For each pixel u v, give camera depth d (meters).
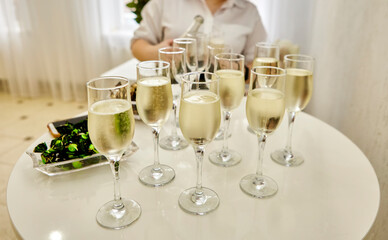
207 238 0.65
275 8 2.40
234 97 0.91
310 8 2.25
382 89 1.71
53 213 0.71
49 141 0.99
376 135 1.79
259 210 0.73
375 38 1.71
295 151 0.99
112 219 0.68
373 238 1.66
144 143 1.02
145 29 2.05
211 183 0.83
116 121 0.64
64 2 3.06
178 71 0.98
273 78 0.73
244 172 0.88
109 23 3.11
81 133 0.92
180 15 2.02
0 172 2.15
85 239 0.64
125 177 0.85
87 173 0.86
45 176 0.84
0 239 1.58
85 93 3.44
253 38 2.14
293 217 0.71
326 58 1.99
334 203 0.75
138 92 0.80
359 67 1.85
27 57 3.40
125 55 3.17
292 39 2.41
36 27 3.30
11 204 0.73
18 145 2.52
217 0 2.05
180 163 0.92
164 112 0.82
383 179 1.73
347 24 1.84
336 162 0.93
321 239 0.64
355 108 1.93
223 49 1.09
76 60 3.28
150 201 0.76
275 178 0.85
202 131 0.68
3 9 3.27
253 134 1.10
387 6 1.61
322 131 1.13
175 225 0.68
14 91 3.57
